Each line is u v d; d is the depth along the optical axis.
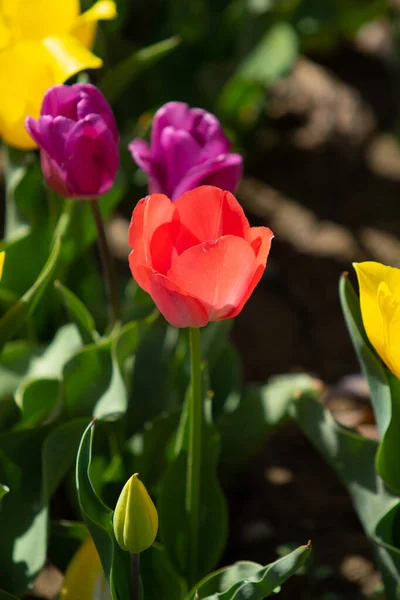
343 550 1.32
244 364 1.50
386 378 1.15
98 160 1.17
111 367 1.21
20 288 1.33
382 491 1.18
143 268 1.07
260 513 1.35
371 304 1.11
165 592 1.16
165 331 1.30
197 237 1.08
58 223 1.32
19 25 1.24
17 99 1.23
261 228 1.07
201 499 1.21
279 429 1.43
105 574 1.11
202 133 1.18
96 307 1.38
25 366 1.29
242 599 1.09
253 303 1.58
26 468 1.20
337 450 1.19
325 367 1.51
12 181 1.31
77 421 1.18
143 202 1.07
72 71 1.21
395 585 1.19
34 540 1.18
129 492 1.06
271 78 1.62
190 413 1.16
